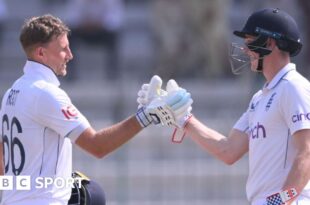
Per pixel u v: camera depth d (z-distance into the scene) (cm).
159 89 2275
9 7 5641
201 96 4588
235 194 4350
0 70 5356
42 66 2225
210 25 5081
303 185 2102
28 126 2191
